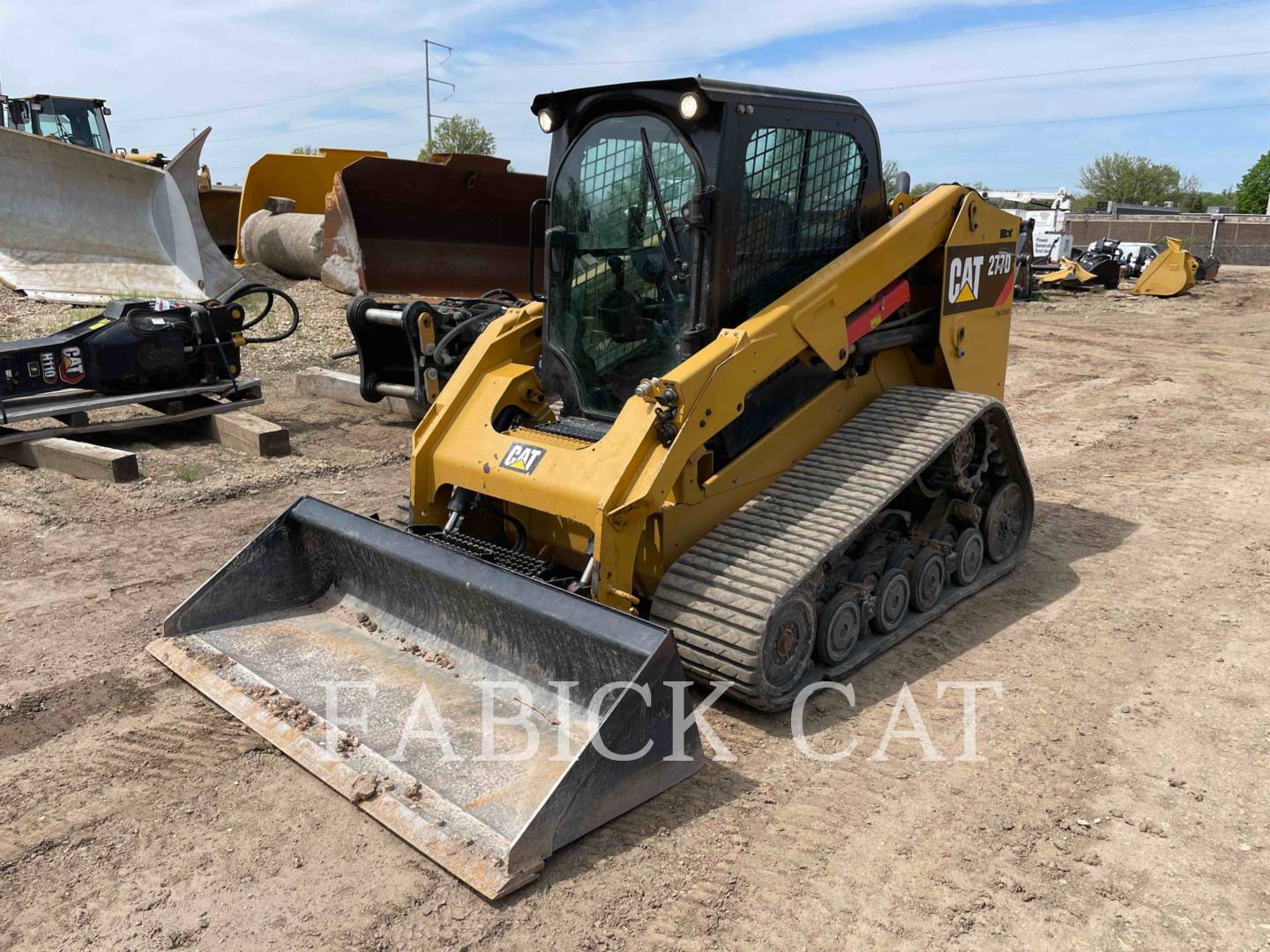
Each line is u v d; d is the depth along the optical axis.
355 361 10.71
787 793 3.43
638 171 4.21
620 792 3.19
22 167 11.40
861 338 4.71
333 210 12.13
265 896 2.86
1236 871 3.06
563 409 4.65
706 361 3.83
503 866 2.87
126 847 3.06
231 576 4.31
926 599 4.85
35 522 5.93
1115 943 2.74
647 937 2.73
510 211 13.16
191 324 7.67
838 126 4.51
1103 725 3.94
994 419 5.02
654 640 3.21
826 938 2.74
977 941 2.74
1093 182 77.50
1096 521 6.61
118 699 3.92
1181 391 11.45
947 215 5.04
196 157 12.32
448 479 4.43
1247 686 4.28
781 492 4.31
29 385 6.88
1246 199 82.25
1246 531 6.41
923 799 3.42
